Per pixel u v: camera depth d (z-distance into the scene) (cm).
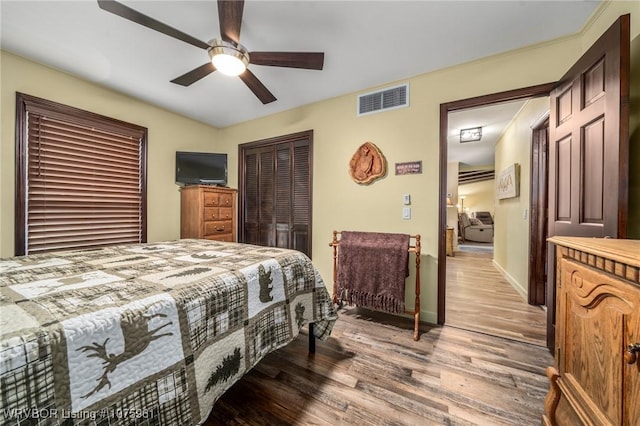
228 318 107
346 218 270
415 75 231
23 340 58
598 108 136
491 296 296
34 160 212
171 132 312
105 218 258
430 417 122
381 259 218
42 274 110
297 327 150
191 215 304
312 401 133
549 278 182
